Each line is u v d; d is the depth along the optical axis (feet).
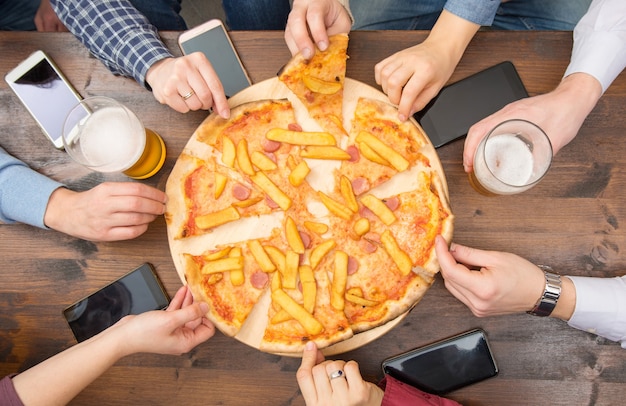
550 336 2.30
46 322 2.38
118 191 2.22
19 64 2.43
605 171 2.37
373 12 3.04
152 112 2.47
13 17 3.28
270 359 2.35
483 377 2.28
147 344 2.07
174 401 2.35
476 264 2.20
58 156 2.47
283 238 2.40
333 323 2.28
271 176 2.44
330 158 2.40
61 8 2.47
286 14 3.14
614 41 2.26
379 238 2.37
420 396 2.14
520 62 2.43
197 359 2.36
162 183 2.47
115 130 2.22
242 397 2.34
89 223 2.26
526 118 2.24
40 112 2.42
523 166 2.23
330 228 2.39
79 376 2.05
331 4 2.38
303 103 2.43
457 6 2.29
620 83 2.40
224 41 2.46
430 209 2.34
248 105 2.39
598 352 2.29
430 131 2.42
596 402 2.27
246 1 2.96
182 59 2.25
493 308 2.18
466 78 2.41
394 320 2.26
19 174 2.37
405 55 2.27
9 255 2.42
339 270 2.30
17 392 2.02
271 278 2.34
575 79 2.29
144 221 2.31
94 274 2.41
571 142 2.39
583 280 2.25
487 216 2.37
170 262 2.40
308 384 2.12
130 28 2.40
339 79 2.37
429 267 2.26
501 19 3.10
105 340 2.08
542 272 2.20
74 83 2.48
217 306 2.31
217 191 2.38
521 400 2.29
